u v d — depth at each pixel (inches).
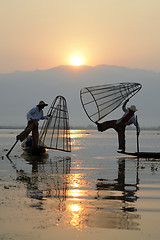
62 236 233.1
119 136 706.8
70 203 313.0
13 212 283.4
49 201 319.6
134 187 390.9
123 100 689.6
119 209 294.7
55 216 273.9
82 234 236.4
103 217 272.2
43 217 271.1
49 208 295.9
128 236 233.1
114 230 243.8
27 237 230.8
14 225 253.0
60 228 247.3
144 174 491.5
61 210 290.0
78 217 271.3
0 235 234.1
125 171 519.8
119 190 373.1
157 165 595.2
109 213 282.5
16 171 510.9
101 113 691.4
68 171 517.7
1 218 268.2
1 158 685.3
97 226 252.1
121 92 690.2
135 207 301.7
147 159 695.1
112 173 499.5
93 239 228.4
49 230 243.4
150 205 308.3
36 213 281.0
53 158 703.1
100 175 480.4
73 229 245.3
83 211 287.6
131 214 280.5
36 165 585.3
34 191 362.0
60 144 813.9
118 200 326.0
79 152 852.0
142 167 563.8
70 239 228.4
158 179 446.6
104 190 372.8
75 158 707.4
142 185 403.5
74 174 487.5
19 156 727.1
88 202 317.7
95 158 711.1
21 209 291.9
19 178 438.3
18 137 732.0
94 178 454.0
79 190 370.9
